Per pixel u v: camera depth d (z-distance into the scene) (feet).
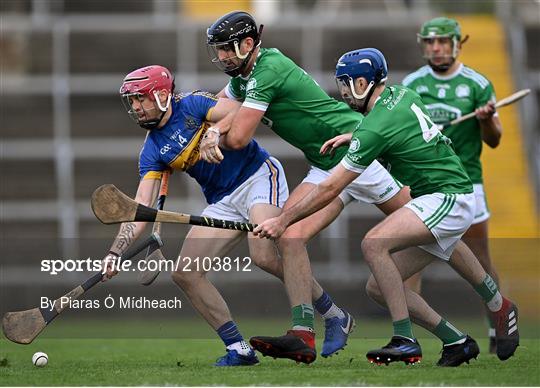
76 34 207.31
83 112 200.34
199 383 65.41
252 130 76.28
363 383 64.95
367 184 81.66
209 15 236.22
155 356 90.17
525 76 206.18
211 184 79.97
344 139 75.72
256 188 79.36
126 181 190.70
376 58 73.97
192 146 77.61
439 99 103.14
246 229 73.51
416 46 206.69
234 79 80.69
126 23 209.87
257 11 237.45
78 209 186.39
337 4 225.97
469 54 210.79
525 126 198.80
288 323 98.84
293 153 183.93
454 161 75.41
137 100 75.36
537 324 97.91
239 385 64.23
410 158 73.97
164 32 208.85
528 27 220.02
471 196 75.56
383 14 221.46
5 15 221.46
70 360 85.71
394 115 72.95
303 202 72.79
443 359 76.89
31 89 199.41
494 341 91.71
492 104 98.32
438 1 220.23
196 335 92.68
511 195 191.31
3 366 78.84
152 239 78.23
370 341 105.81
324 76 193.98
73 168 190.29
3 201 187.93
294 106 77.97
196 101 77.61
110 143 191.11
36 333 75.25
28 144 190.08
